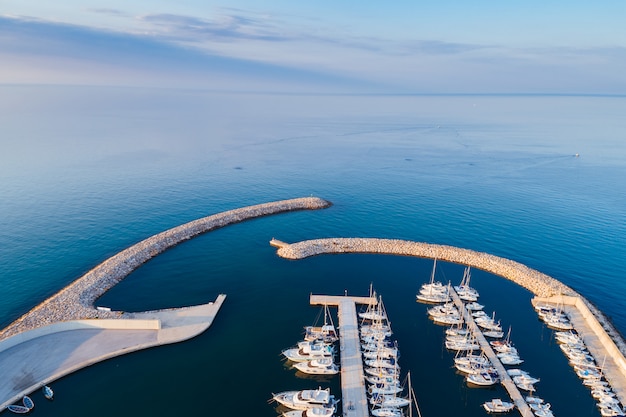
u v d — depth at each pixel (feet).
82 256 386.32
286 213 527.40
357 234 461.37
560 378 245.65
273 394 221.66
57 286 331.98
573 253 414.00
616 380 240.73
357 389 230.07
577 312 311.68
